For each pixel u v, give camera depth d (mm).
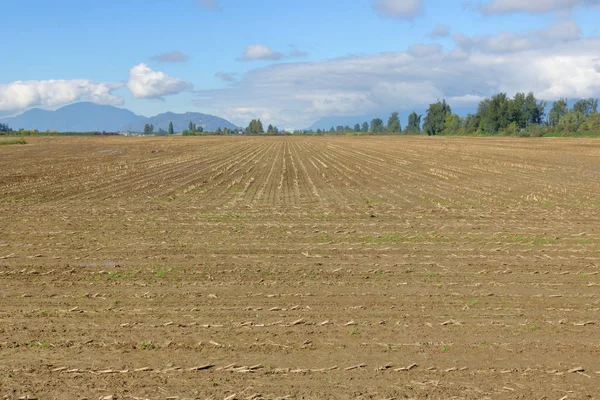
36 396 6086
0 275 10820
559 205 19875
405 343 7586
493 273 11031
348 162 41812
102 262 11781
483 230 15242
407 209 19031
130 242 13633
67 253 12539
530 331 8062
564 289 10070
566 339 7789
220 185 26719
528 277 10797
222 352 7277
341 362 6996
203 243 13523
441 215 17734
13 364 6879
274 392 6215
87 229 15242
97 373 6648
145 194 23000
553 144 68562
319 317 8547
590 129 101188
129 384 6387
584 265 11672
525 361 7078
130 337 7746
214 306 9039
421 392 6238
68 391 6211
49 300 9367
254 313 8719
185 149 64750
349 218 17141
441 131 147875
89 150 60875
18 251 12742
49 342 7555
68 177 30047
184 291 9828
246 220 16688
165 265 11508
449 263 11758
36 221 16438
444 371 6758
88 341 7602
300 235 14492
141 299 9406
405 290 9922
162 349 7359
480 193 23250
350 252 12672
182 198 21859
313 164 40125
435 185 26375
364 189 25031
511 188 24906
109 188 25047
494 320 8477
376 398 6102
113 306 9055
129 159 45531
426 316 8617
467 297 9570
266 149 64875
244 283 10289
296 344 7535
